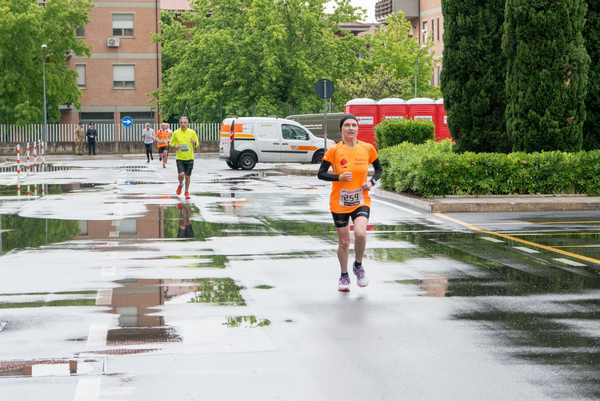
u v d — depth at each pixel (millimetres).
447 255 17766
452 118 32562
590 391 8727
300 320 11977
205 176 46500
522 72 29891
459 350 10359
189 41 90250
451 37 32281
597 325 11562
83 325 11703
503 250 18422
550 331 11250
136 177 46062
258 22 84812
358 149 14258
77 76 91188
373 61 97625
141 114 98625
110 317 12195
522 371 9453
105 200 31250
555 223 23406
